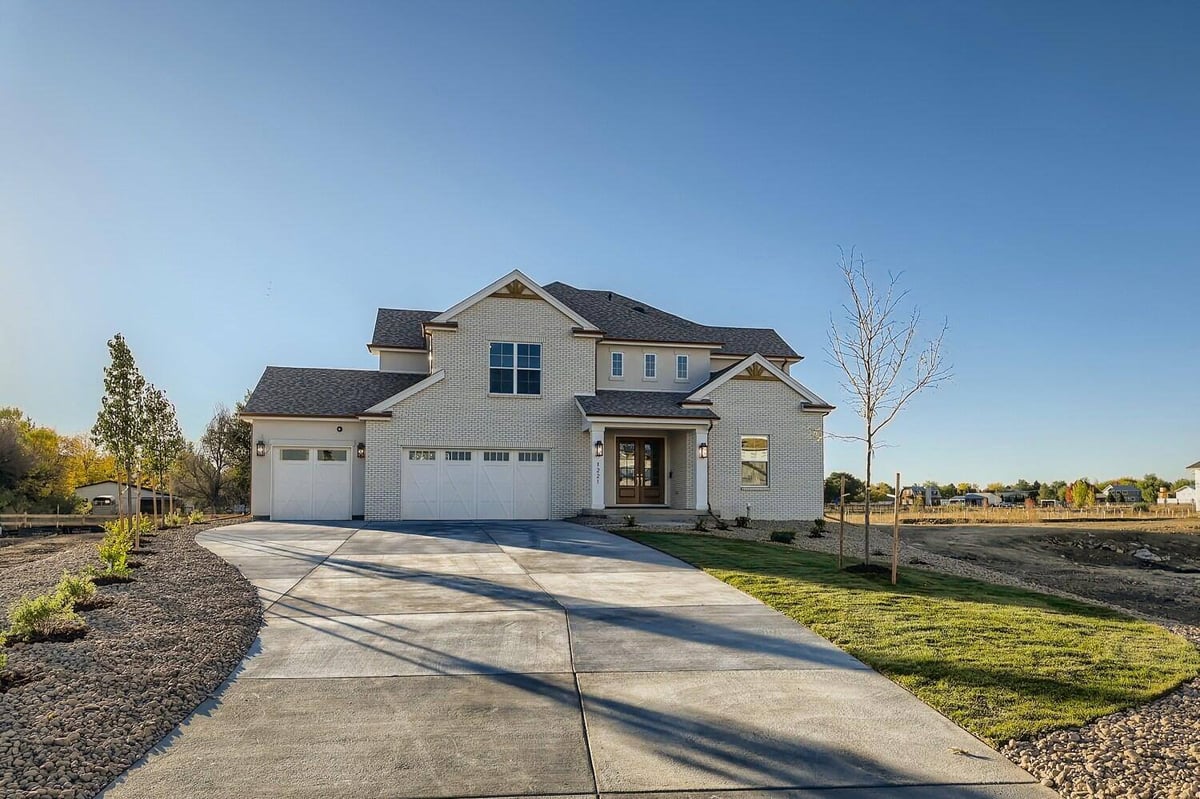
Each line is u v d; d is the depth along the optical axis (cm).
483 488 2472
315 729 636
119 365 1766
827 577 1341
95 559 1491
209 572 1324
